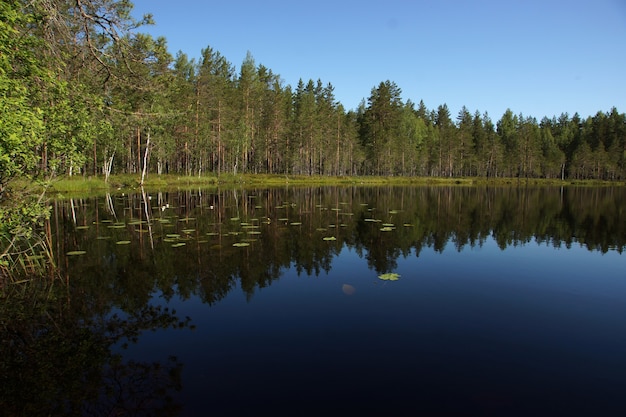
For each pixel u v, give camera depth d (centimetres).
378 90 6775
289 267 1070
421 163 7556
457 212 2392
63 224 1714
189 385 502
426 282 953
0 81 666
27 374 538
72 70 962
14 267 1015
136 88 1038
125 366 554
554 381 516
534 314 754
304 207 2520
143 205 2433
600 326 700
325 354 586
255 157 6219
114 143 2902
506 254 1270
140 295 845
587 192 4641
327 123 6381
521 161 7600
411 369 543
